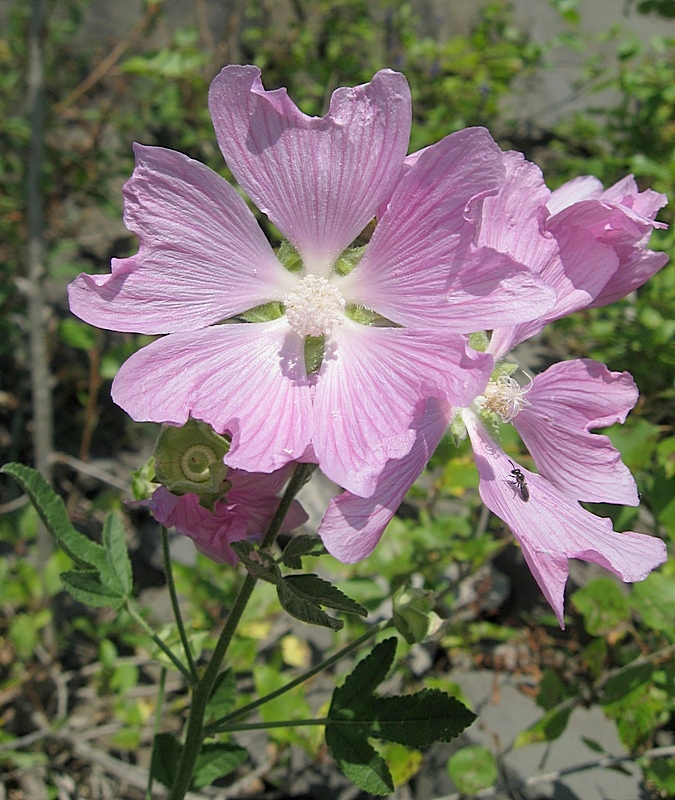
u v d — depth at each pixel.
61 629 0.31
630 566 0.13
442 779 0.26
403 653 0.24
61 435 0.39
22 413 0.40
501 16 0.60
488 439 0.15
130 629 0.30
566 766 0.25
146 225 0.13
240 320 0.14
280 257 0.14
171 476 0.13
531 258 0.14
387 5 0.55
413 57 0.52
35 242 0.32
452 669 0.30
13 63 0.42
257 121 0.13
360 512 0.12
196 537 0.14
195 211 0.13
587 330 0.34
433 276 0.13
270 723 0.15
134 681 0.27
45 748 0.29
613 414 0.15
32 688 0.29
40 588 0.29
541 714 0.27
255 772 0.26
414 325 0.13
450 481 0.24
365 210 0.13
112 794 0.28
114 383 0.12
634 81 0.44
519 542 0.14
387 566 0.24
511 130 0.57
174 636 0.18
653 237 0.31
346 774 0.14
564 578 0.12
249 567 0.12
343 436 0.12
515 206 0.14
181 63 0.34
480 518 0.29
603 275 0.14
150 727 0.29
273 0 0.55
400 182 0.13
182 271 0.13
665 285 0.30
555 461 0.15
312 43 0.50
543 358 0.38
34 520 0.30
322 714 0.24
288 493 0.14
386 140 0.13
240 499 0.14
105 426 0.40
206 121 0.43
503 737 0.26
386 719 0.14
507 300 0.12
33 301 0.32
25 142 0.39
